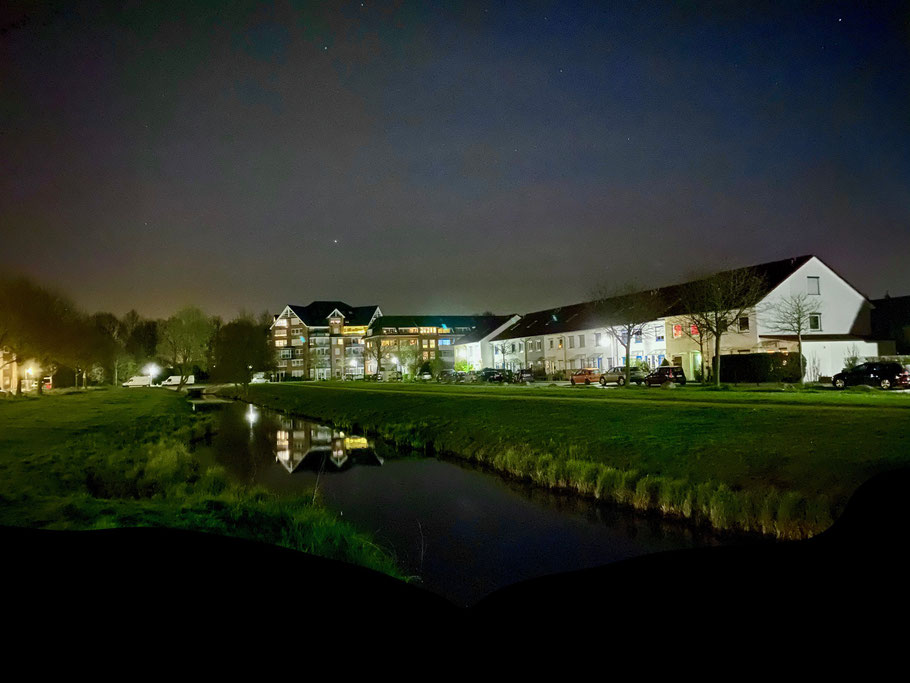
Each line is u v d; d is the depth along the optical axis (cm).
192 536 418
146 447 2209
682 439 1803
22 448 1961
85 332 6419
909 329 5050
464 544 1267
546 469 1814
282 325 12375
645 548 1215
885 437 1493
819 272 4850
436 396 4216
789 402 2456
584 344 6694
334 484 1952
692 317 4347
